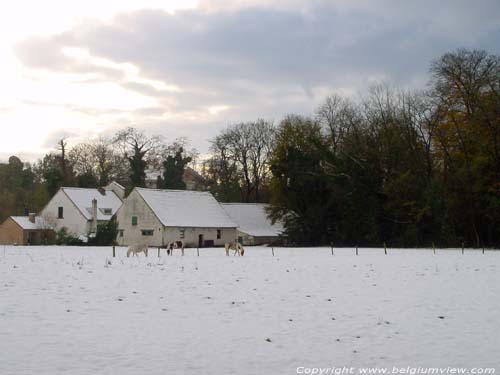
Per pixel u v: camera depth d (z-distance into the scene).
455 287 21.78
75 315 15.92
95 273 26.88
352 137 72.50
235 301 18.53
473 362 11.43
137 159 102.88
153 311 16.67
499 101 57.84
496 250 51.72
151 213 76.69
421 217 61.72
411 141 67.88
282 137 79.31
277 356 11.84
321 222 71.12
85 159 110.38
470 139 59.56
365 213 66.94
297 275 26.47
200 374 10.58
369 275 26.31
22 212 104.06
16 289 20.64
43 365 11.03
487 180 58.22
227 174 103.38
